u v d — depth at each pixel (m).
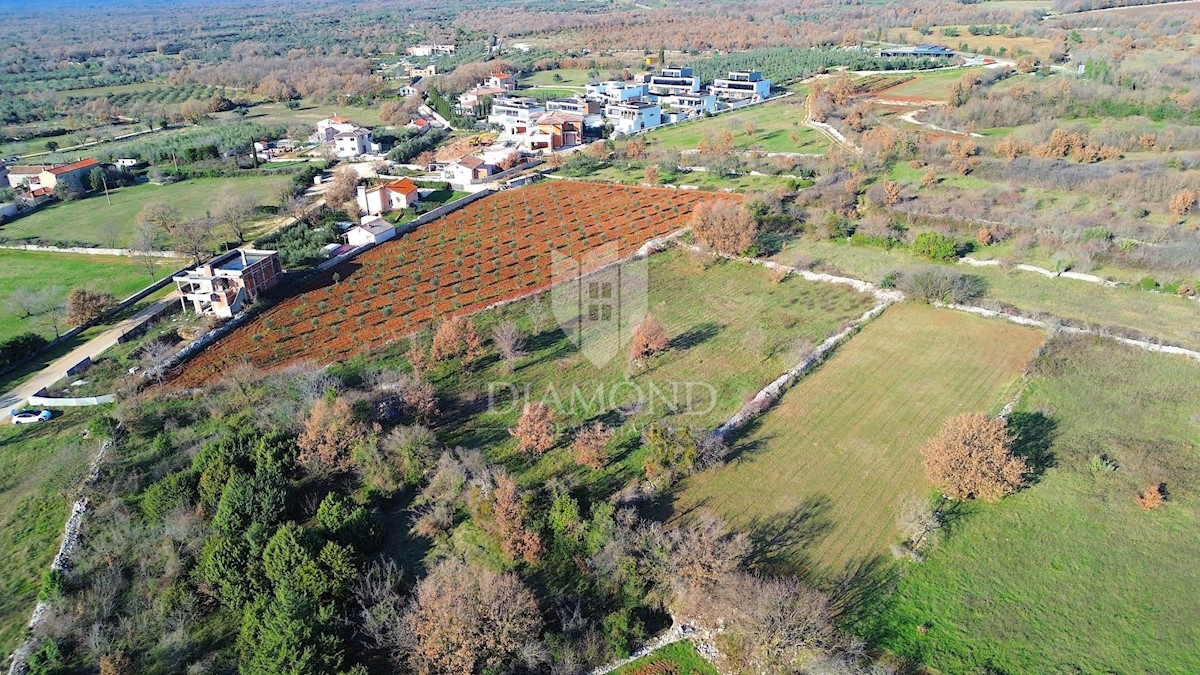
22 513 44.72
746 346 60.00
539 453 47.81
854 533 40.19
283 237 86.25
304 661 32.28
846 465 45.56
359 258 80.81
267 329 65.88
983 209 79.31
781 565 38.22
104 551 41.12
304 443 46.25
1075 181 83.62
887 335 60.25
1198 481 42.41
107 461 48.25
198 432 51.41
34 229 94.69
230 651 36.09
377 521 41.44
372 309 69.00
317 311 68.88
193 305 70.44
